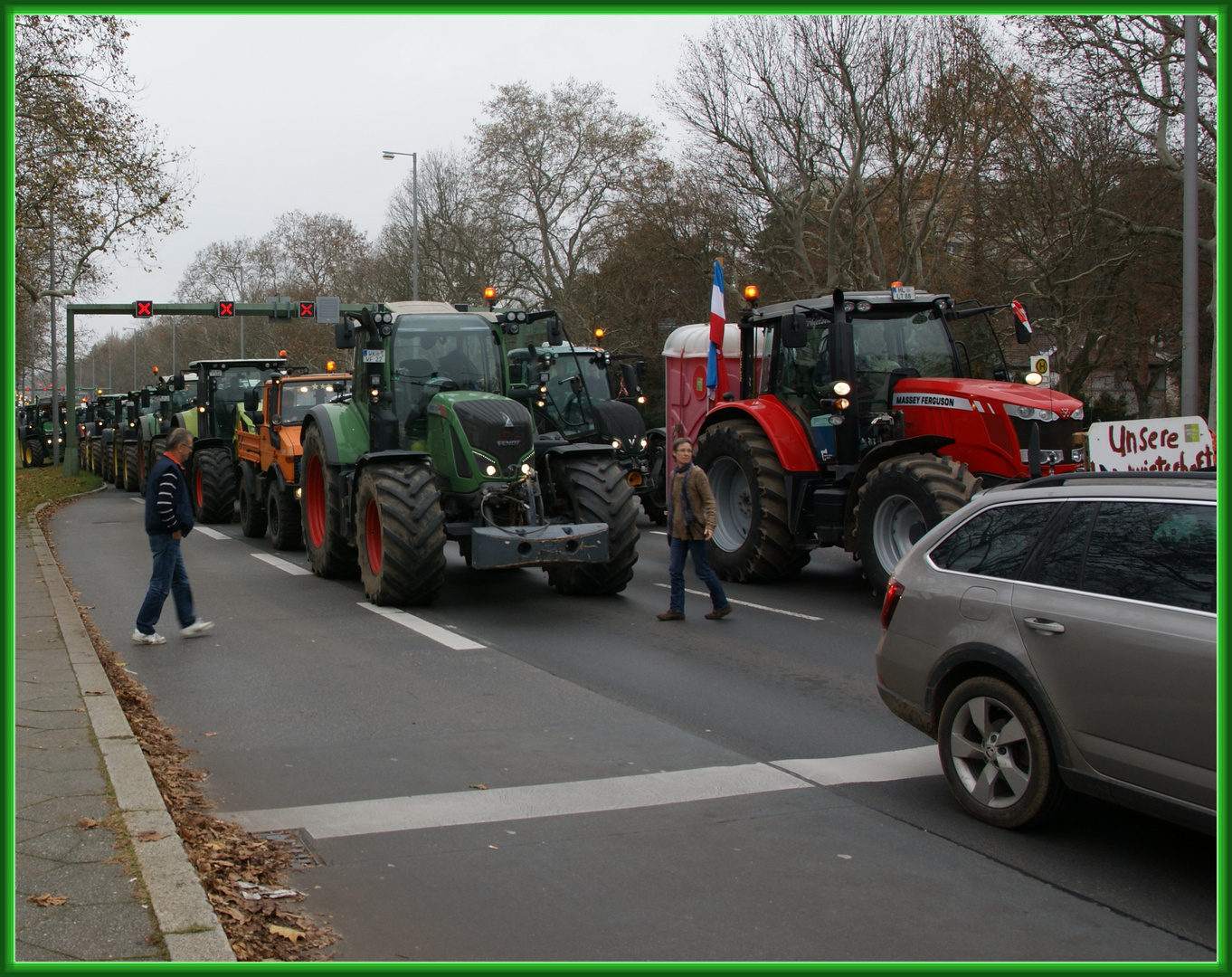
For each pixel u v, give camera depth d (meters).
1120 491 4.82
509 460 10.98
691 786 5.75
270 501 17.03
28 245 25.83
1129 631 4.47
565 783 5.81
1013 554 5.16
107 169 25.33
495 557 10.24
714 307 16.05
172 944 3.71
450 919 4.21
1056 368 29.11
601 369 20.52
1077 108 27.23
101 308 33.53
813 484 12.20
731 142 35.31
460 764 6.13
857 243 35.75
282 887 4.48
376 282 62.84
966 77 29.91
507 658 8.83
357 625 10.21
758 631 9.91
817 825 5.19
